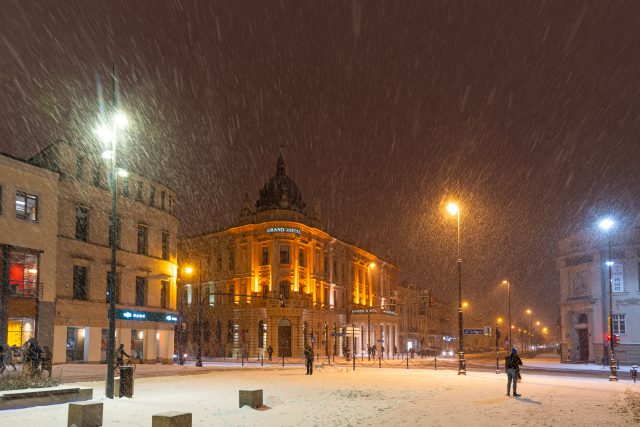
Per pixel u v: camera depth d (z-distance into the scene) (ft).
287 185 272.31
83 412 42.50
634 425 45.70
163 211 165.68
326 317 256.52
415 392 76.02
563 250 212.43
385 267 348.38
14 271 118.42
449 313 477.77
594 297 191.93
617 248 188.85
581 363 200.64
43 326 122.21
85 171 139.54
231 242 255.09
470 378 109.60
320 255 263.70
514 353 71.36
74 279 134.62
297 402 62.28
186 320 260.42
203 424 45.47
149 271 157.07
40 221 123.65
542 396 71.26
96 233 141.08
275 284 236.43
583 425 45.62
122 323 144.25
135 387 83.82
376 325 277.64
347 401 63.62
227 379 104.22
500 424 46.03
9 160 117.39
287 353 232.32
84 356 134.62
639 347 180.34
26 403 54.34
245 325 235.61
